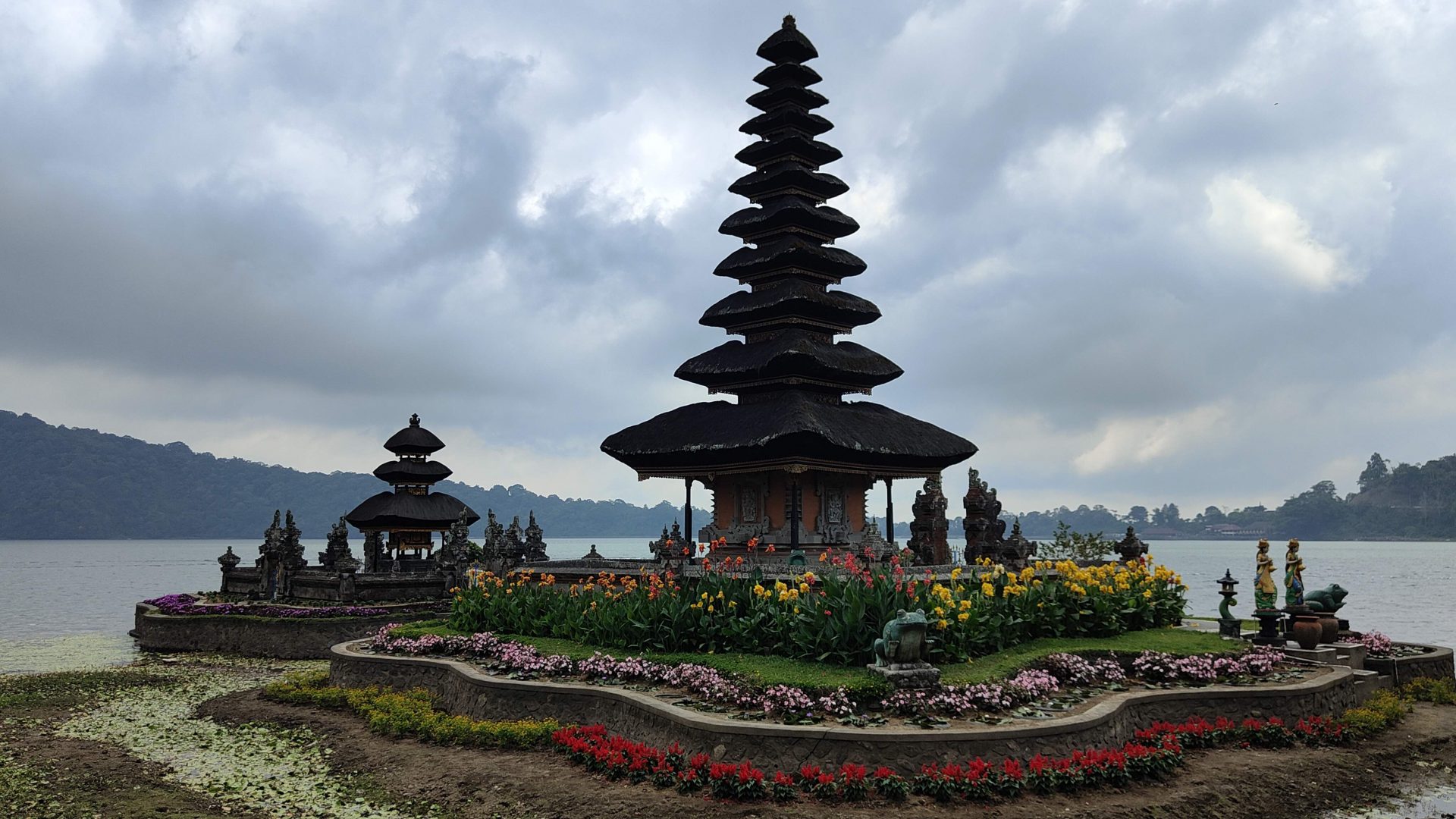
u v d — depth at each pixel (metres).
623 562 36.81
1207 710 21.50
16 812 17.77
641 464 40.16
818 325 40.81
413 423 51.97
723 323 42.19
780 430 33.94
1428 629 56.69
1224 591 27.75
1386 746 21.53
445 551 47.12
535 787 17.94
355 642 31.33
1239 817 16.86
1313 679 23.20
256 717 25.52
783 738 17.53
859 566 24.94
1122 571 30.17
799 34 43.28
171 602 47.75
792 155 42.53
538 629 27.95
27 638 49.22
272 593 46.19
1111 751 18.30
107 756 21.86
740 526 39.22
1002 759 17.38
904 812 15.89
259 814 17.61
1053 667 22.28
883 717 18.44
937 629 21.86
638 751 18.47
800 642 21.83
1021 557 38.81
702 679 20.78
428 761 20.28
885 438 37.28
